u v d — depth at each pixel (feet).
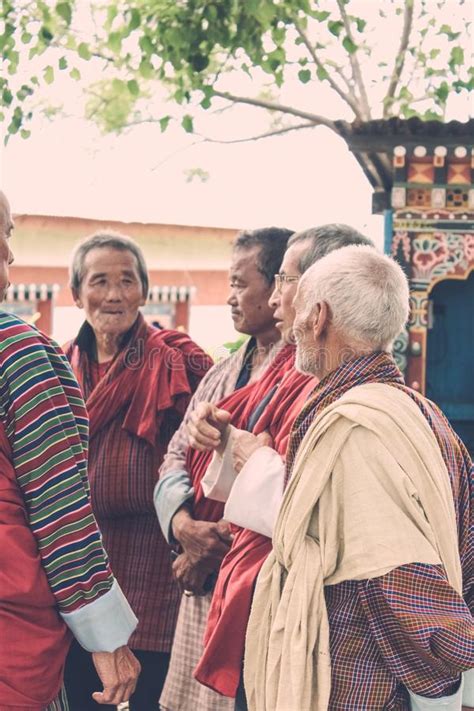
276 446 8.83
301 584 6.89
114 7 22.06
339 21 23.40
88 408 11.12
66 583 7.34
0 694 7.06
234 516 8.53
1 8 21.85
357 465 6.76
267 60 22.29
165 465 10.57
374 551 6.56
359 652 6.77
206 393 10.67
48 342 7.72
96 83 26.61
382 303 7.18
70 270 11.65
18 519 7.26
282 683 6.81
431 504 6.77
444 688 6.61
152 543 11.07
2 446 7.25
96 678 10.73
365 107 26.30
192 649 9.90
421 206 15.83
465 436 17.29
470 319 17.17
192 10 21.40
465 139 15.53
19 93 22.35
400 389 7.21
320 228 9.12
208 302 32.94
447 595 6.50
